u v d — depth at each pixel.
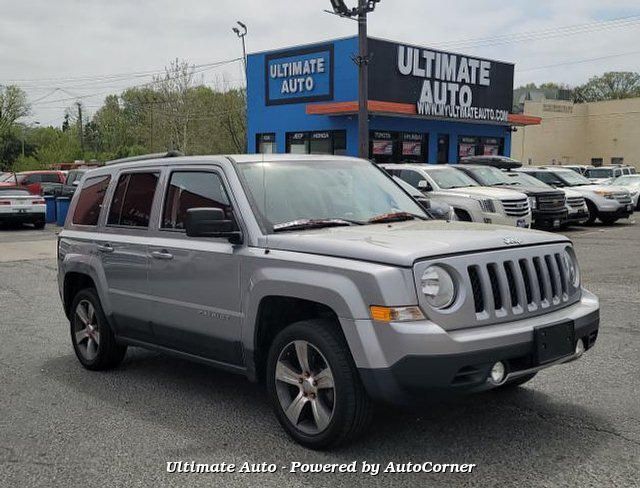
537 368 4.23
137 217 5.89
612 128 57.16
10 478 4.14
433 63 27.67
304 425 4.51
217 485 3.97
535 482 3.89
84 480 4.09
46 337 7.95
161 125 53.84
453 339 3.90
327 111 25.05
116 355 6.41
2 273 13.34
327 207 5.20
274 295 4.51
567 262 4.77
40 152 79.75
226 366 5.06
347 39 25.50
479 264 4.16
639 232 18.62
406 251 4.04
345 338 4.17
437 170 16.69
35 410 5.36
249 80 29.66
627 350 6.66
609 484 3.84
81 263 6.40
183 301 5.26
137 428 4.93
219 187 5.18
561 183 21.67
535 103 56.03
